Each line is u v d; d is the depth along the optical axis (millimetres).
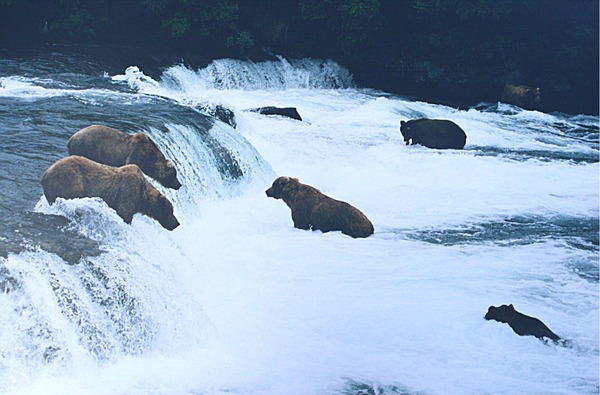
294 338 8836
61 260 8438
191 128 15062
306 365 8234
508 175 17859
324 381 7926
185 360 8320
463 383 8016
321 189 15820
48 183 9711
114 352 8164
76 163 9750
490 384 8016
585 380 8164
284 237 12195
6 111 14891
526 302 10203
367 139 20359
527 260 11953
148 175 11117
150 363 8188
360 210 13852
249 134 18750
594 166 19781
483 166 18391
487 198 15750
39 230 9078
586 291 10734
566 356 8727
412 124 20109
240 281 10305
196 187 13766
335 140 19609
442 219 14062
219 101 19750
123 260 8922
